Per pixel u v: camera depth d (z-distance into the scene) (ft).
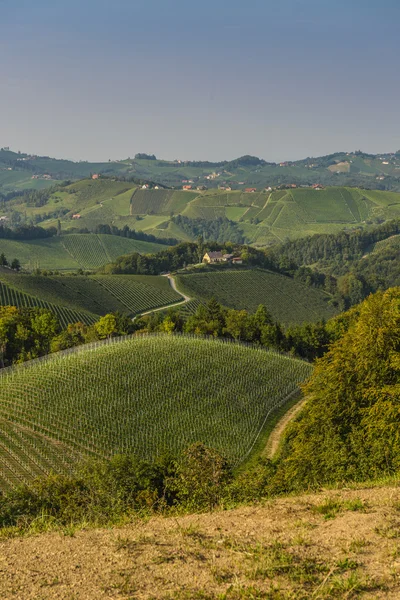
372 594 28.96
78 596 30.04
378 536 35.70
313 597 28.91
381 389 83.10
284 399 225.35
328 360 105.70
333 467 75.00
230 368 239.30
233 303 596.70
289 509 43.50
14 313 376.07
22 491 76.07
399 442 72.43
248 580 31.14
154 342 260.01
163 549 35.68
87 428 180.04
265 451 177.47
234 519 41.98
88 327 379.96
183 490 67.72
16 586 31.45
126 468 91.20
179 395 210.18
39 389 204.13
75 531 40.91
